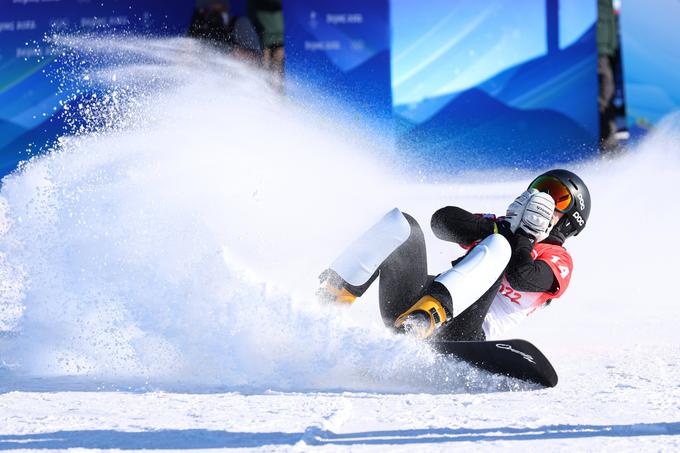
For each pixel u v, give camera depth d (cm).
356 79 4834
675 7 4884
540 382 1224
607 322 1898
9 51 4581
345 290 1389
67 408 1102
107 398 1165
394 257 1406
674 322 1881
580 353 1552
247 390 1229
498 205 3556
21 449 905
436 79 4884
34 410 1090
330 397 1173
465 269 1348
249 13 4697
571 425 1005
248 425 1005
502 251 1380
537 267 1448
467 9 4909
